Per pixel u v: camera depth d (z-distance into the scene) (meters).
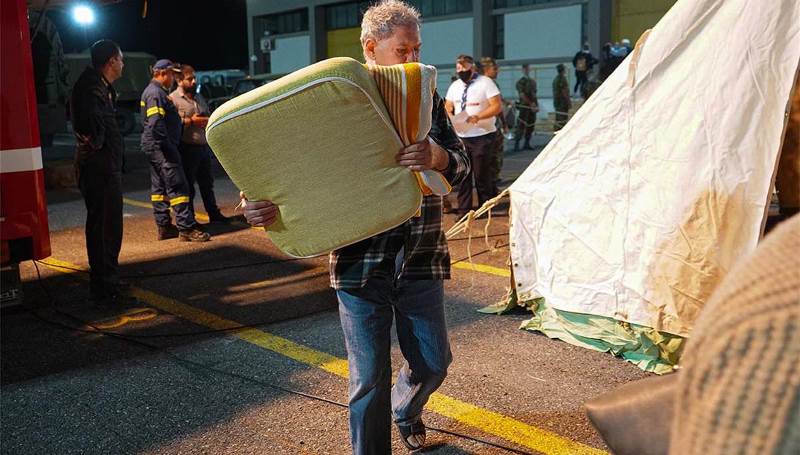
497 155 9.37
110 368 4.62
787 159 4.37
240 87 25.09
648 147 4.30
